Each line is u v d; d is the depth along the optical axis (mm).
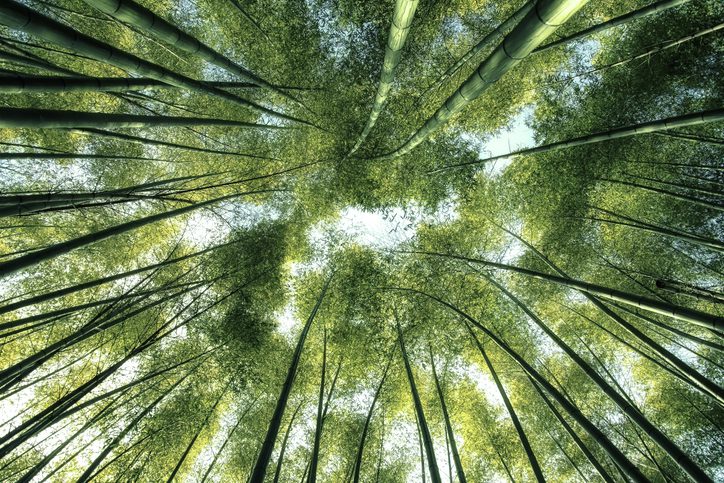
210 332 7953
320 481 8430
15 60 3594
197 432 7059
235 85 6254
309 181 8859
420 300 8258
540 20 2139
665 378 8086
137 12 2818
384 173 8469
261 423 8500
